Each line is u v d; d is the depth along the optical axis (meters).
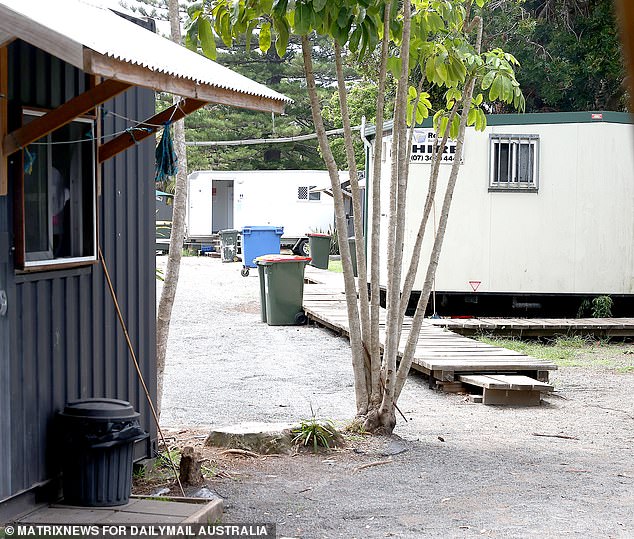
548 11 25.61
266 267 17.17
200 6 7.38
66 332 5.83
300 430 7.77
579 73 25.02
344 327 14.55
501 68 8.39
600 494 6.52
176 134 7.68
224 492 6.43
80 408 5.55
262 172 35.56
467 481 6.84
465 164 16.34
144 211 7.02
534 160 16.31
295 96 45.44
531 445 8.16
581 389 11.29
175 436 8.22
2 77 5.08
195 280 26.81
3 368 5.16
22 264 5.23
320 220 35.56
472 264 16.44
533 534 5.56
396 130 8.18
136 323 6.88
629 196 16.34
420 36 8.38
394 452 7.67
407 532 5.59
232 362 13.08
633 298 16.78
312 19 6.70
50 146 5.59
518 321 15.74
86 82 6.09
